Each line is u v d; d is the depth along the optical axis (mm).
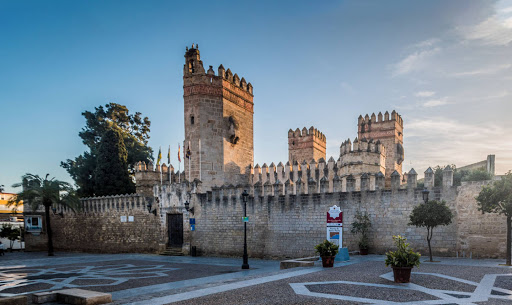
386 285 14625
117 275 24328
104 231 50625
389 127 69125
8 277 23984
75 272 26469
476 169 49000
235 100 49188
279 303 12133
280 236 34281
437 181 48312
